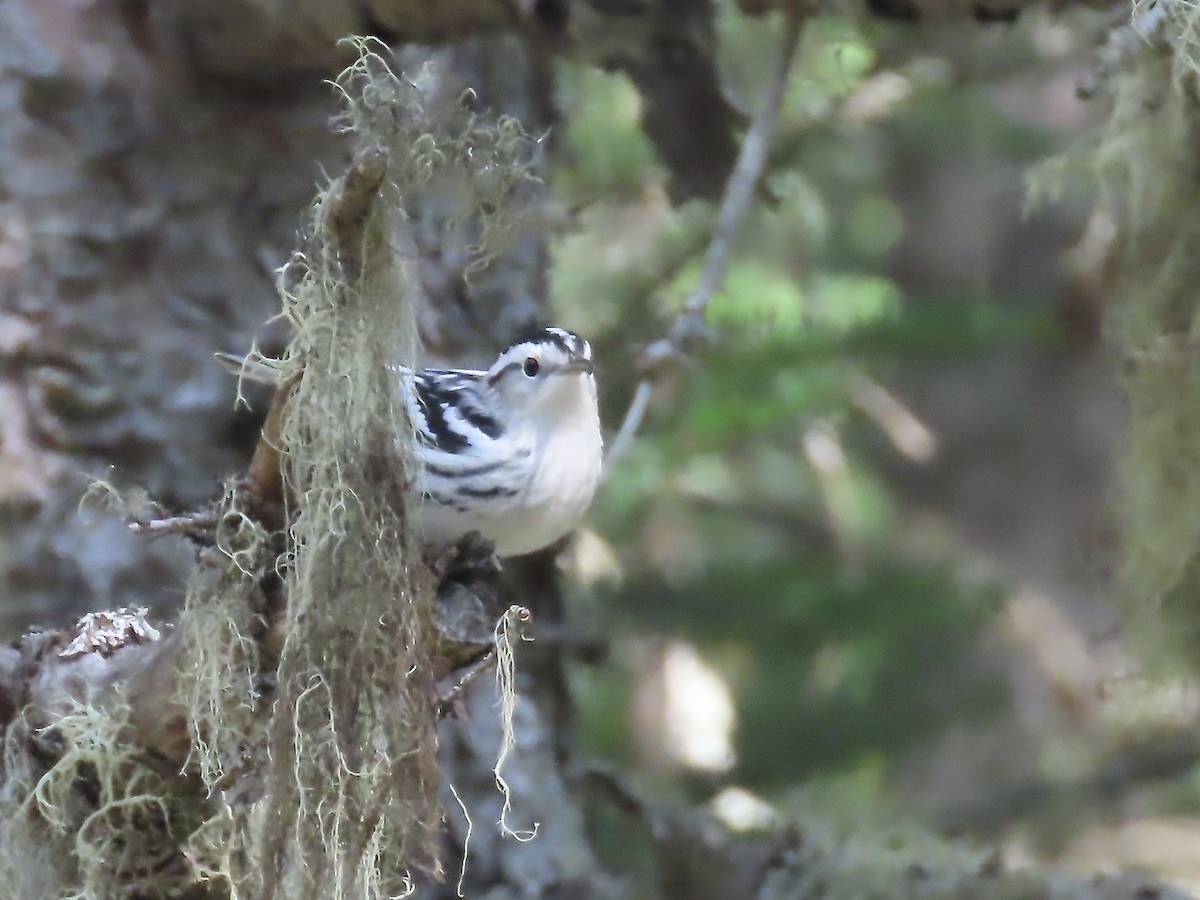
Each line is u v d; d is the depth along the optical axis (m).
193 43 7.61
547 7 7.32
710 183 8.60
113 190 7.62
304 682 4.85
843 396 11.41
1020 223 12.77
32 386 7.45
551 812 8.38
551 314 9.40
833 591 11.14
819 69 9.72
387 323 4.87
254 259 7.88
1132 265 6.87
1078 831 12.02
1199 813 12.05
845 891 8.16
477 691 8.32
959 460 13.78
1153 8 6.42
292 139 7.91
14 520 7.34
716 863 8.40
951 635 11.55
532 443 7.18
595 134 10.05
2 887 5.46
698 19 7.84
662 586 11.12
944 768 12.41
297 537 4.86
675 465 10.50
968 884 8.12
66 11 7.58
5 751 5.59
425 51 7.99
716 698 11.43
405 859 5.25
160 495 7.59
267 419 4.96
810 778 11.25
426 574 5.05
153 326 7.67
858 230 12.26
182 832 5.56
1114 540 7.91
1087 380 13.52
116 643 5.69
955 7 7.11
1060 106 12.14
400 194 4.86
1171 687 7.57
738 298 10.52
